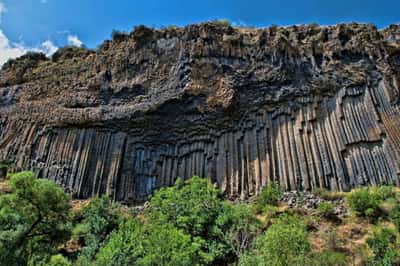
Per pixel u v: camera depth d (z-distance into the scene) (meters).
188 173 26.25
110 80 29.88
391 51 27.30
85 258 17.70
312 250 17.39
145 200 26.03
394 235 17.89
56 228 18.75
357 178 23.61
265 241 15.18
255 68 27.83
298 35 29.17
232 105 26.62
